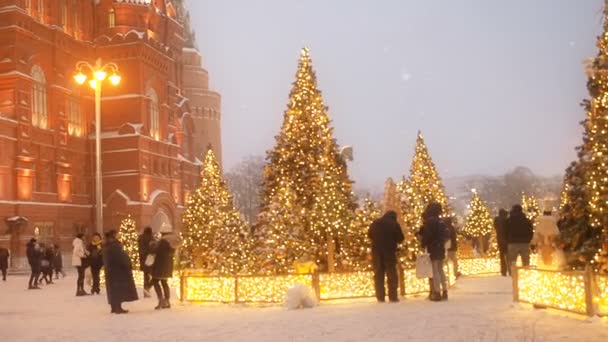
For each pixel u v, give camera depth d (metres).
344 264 17.55
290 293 14.15
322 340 9.47
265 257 16.88
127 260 15.61
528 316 10.90
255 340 9.77
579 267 12.26
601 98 11.74
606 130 11.35
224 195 27.67
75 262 22.42
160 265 15.98
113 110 73.06
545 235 12.55
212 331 10.98
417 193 26.12
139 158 71.25
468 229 33.06
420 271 14.61
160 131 78.38
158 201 74.12
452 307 12.71
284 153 19.62
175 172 80.50
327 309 13.56
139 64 73.50
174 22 87.69
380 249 14.67
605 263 11.34
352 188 20.09
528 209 35.78
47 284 31.95
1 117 58.31
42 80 65.00
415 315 11.63
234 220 20.23
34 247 28.25
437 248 14.37
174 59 89.69
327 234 17.47
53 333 11.86
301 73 20.23
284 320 11.91
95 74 34.56
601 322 9.80
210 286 16.14
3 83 60.78
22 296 23.31
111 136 71.75
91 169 71.44
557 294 11.14
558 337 8.78
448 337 9.19
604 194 11.27
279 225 17.19
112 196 70.69
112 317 14.38
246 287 15.48
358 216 18.11
